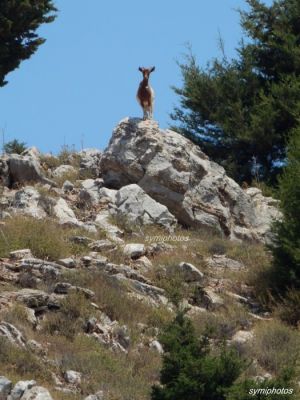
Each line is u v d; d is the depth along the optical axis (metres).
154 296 86.25
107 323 79.44
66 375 69.81
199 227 107.00
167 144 109.69
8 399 63.41
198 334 78.75
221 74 135.38
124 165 109.12
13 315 75.88
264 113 129.12
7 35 125.88
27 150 123.19
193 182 108.81
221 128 132.00
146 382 72.81
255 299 91.88
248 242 108.00
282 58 136.00
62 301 79.25
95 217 103.12
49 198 103.00
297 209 93.69
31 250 89.81
